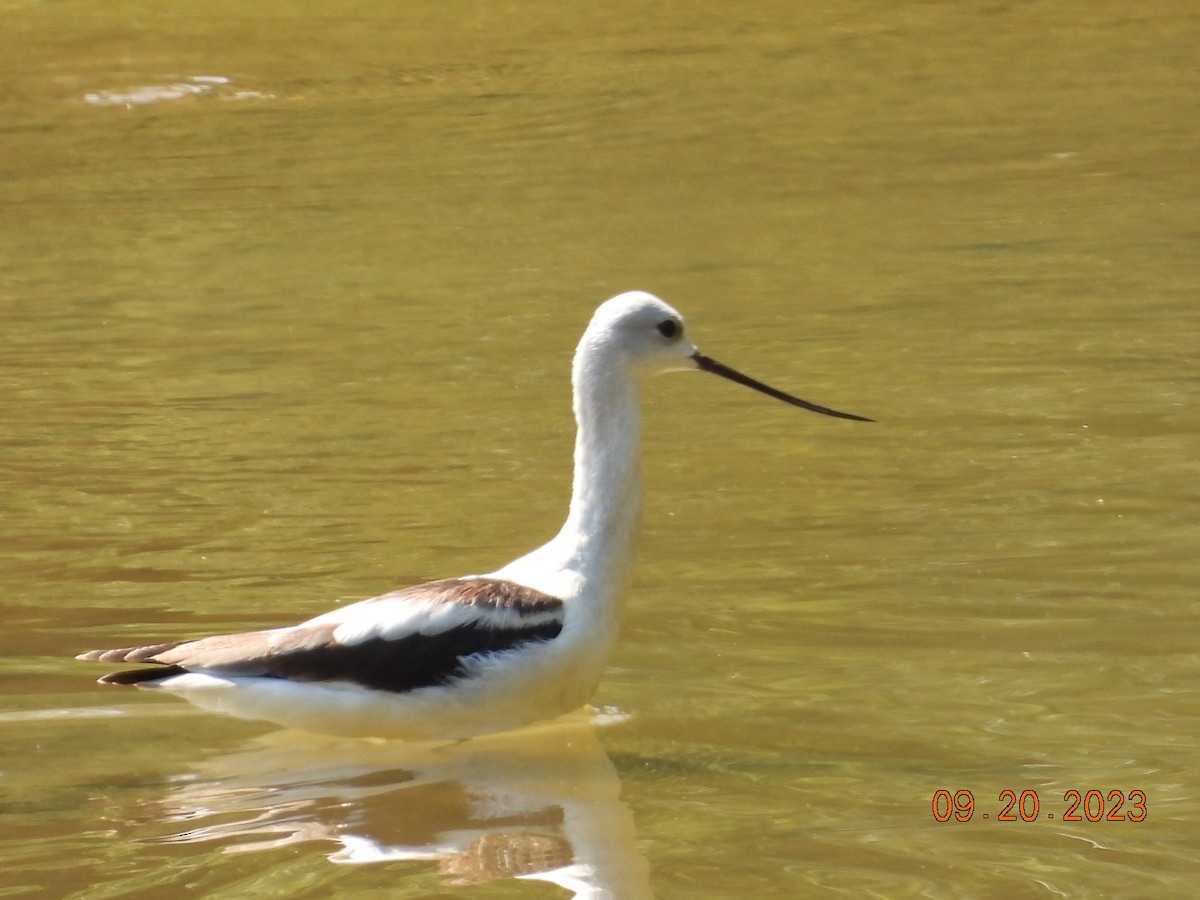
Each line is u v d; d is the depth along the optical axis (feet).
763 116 108.17
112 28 139.33
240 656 31.04
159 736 32.17
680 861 26.58
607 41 134.31
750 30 135.74
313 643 31.01
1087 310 62.85
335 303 70.44
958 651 34.78
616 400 32.99
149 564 41.70
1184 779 28.86
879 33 132.36
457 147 103.96
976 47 125.80
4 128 114.93
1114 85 110.73
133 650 31.35
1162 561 39.34
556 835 27.61
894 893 25.34
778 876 25.98
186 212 90.27
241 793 29.60
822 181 89.81
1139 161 89.61
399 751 31.63
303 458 50.39
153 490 47.78
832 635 35.94
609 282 71.56
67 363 62.69
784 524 43.11
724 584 39.11
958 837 27.09
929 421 51.21
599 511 32.73
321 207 90.02
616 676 34.32
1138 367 55.57
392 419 54.13
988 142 97.04
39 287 75.61
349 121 112.98
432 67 128.36
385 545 42.75
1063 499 43.93
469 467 49.08
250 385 58.85
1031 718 31.53
